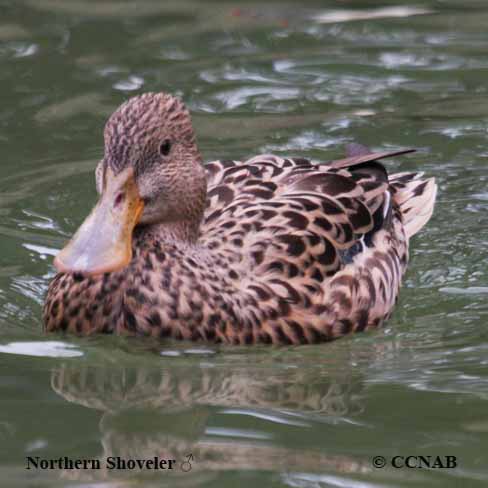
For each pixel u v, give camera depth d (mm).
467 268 13156
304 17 19344
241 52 18047
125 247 10578
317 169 12945
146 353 11289
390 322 12164
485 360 11086
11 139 15617
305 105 16500
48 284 12609
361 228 12344
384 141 15648
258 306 11344
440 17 19188
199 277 11305
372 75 17281
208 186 12555
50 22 19172
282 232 11750
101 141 15570
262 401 10305
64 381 10625
